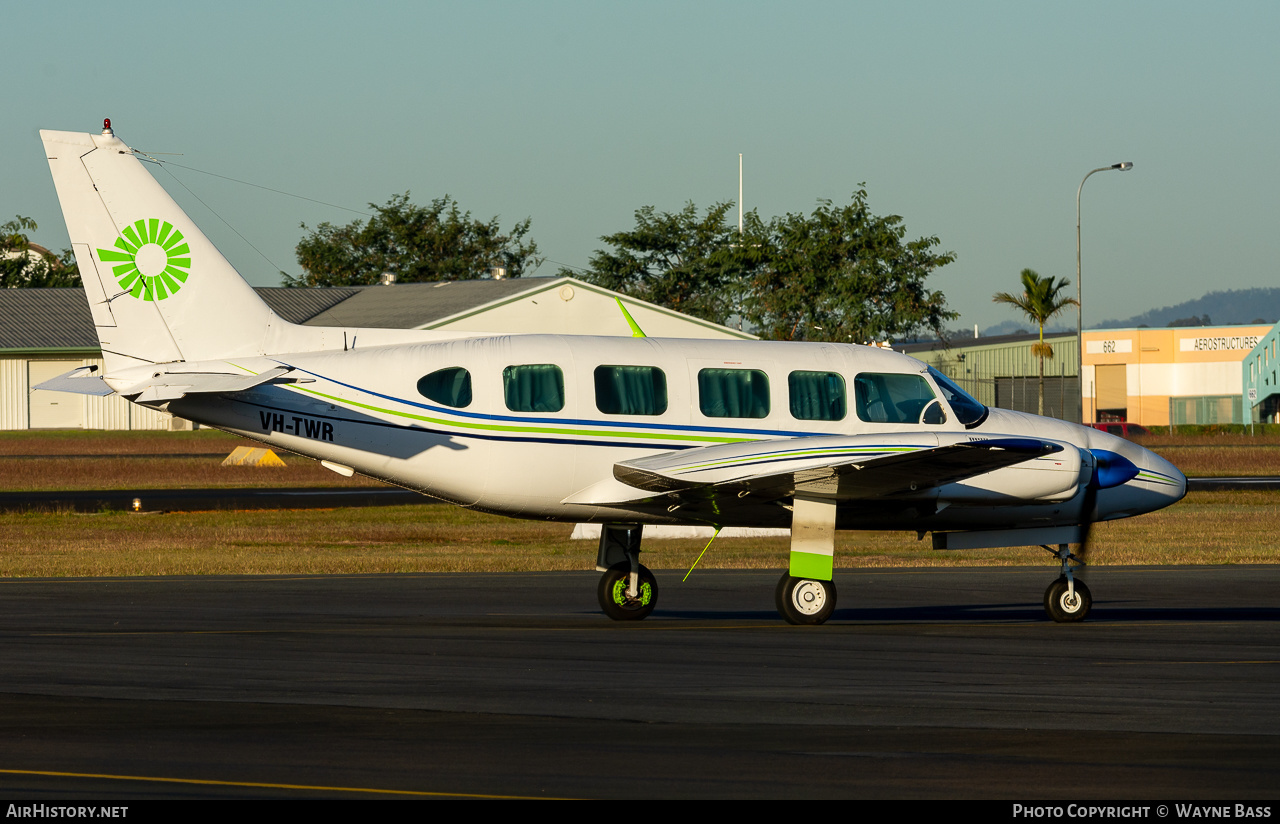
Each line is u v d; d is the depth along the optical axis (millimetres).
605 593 54906
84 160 55156
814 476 50156
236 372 54625
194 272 55906
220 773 27234
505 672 39875
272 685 37500
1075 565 56094
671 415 54188
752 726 31938
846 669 40562
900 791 25984
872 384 56469
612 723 32281
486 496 53750
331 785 26281
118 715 33125
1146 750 29406
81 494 133750
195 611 55688
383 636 48062
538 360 53844
